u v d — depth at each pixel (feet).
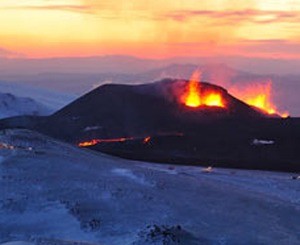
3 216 153.38
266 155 322.96
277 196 203.00
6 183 172.86
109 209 157.79
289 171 282.77
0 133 233.76
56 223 150.20
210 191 183.52
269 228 152.35
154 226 138.10
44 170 186.29
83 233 145.07
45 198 163.12
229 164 294.87
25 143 223.92
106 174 190.80
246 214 163.02
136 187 177.47
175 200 168.96
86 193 167.63
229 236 142.41
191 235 137.69
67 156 207.10
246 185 225.56
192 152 328.49
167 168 265.54
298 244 141.08
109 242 139.03
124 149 337.11
